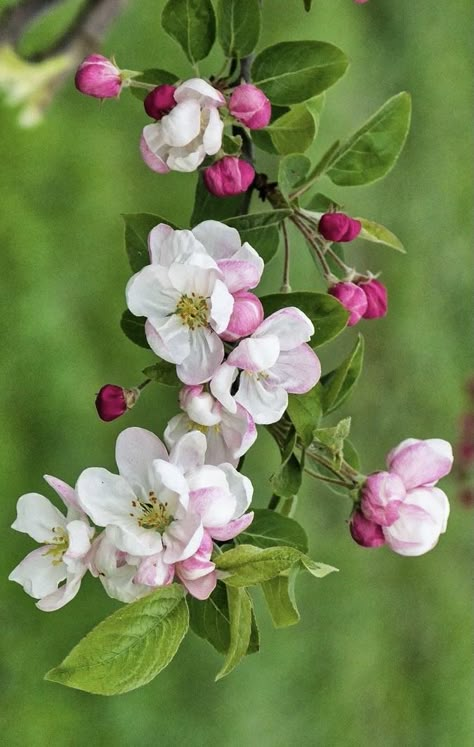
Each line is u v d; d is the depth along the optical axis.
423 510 0.91
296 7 2.16
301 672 2.13
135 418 1.80
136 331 0.92
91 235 1.81
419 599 2.42
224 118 0.91
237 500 0.87
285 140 0.94
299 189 0.94
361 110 2.31
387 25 2.41
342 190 2.26
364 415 2.31
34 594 0.88
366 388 2.31
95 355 1.79
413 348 2.40
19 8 0.91
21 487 1.70
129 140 1.87
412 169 2.43
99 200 1.81
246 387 0.88
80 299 1.79
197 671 1.92
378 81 2.37
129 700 1.83
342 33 2.26
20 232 1.74
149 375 0.90
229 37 0.93
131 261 0.92
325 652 2.19
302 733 2.12
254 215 0.92
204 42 0.93
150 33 1.84
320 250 0.93
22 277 1.73
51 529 0.88
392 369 2.36
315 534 2.14
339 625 2.22
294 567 0.88
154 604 0.85
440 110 2.50
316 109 0.97
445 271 2.48
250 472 1.88
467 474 1.97
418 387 2.40
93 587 1.77
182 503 0.85
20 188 1.74
